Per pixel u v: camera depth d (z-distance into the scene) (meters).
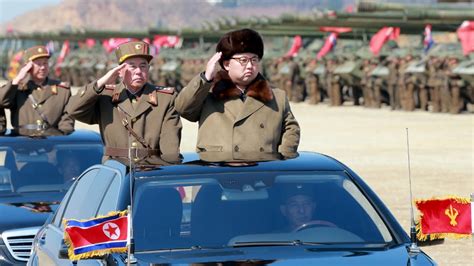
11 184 28.59
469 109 117.00
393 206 42.47
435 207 16.48
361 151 68.06
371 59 127.44
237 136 21.06
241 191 17.06
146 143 25.17
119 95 25.33
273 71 151.38
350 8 140.88
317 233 16.56
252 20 161.75
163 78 182.25
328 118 105.12
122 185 17.11
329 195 17.12
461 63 107.81
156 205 16.70
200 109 21.33
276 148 21.31
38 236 21.47
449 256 32.34
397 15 130.00
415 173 54.97
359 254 15.82
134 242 16.03
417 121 97.94
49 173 29.05
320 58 140.00
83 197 19.73
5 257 25.98
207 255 15.88
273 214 16.75
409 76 115.94
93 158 29.61
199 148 21.23
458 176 53.28
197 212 16.70
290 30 159.62
